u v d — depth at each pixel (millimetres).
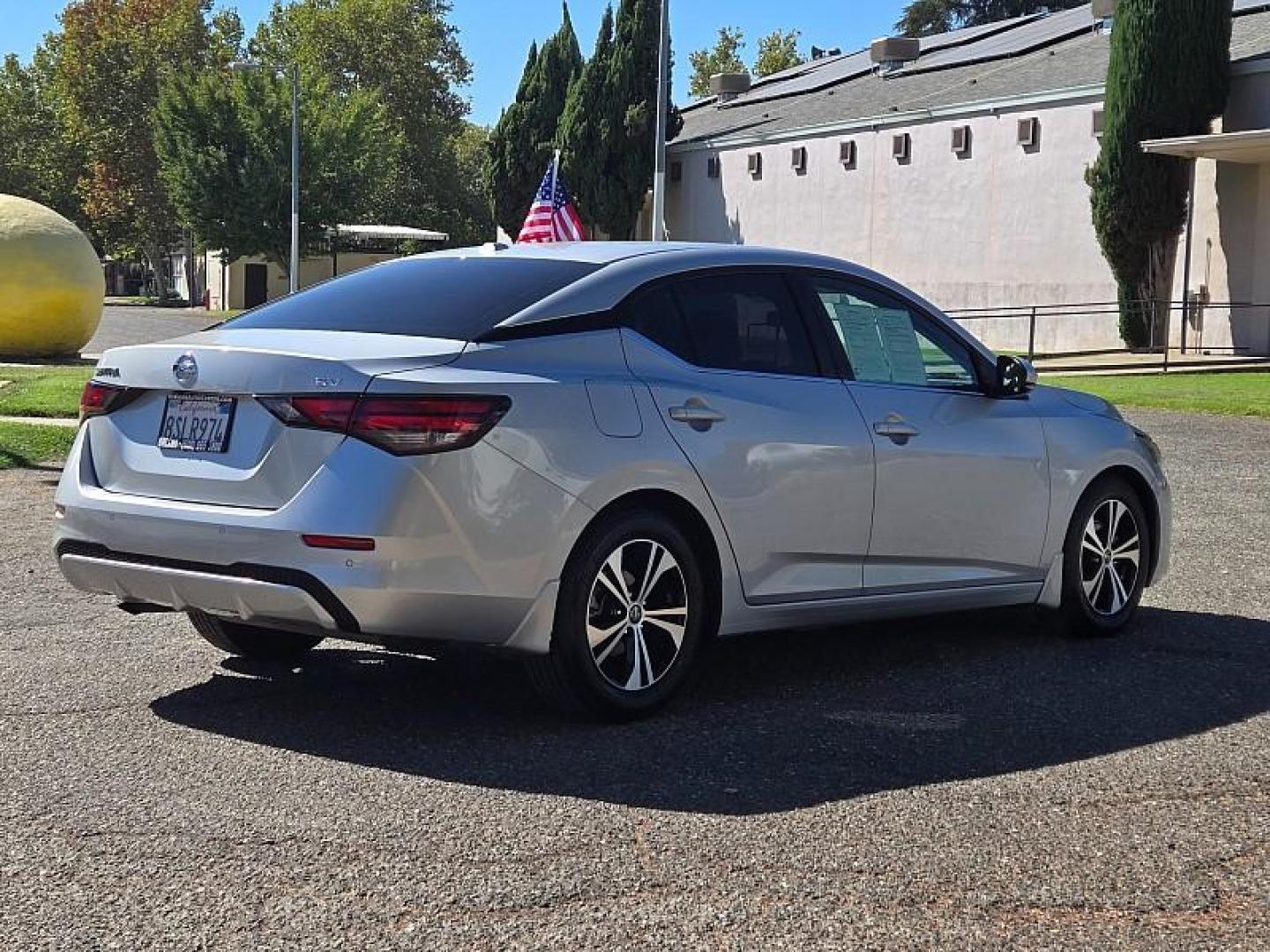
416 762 4680
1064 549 6496
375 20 73938
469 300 5230
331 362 4727
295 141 45094
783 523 5457
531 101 44188
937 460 5941
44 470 11852
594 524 4973
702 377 5355
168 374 5020
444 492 4621
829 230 36344
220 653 6113
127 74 73250
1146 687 5766
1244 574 8234
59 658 5969
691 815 4219
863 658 6203
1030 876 3805
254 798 4324
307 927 3436
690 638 5258
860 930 3461
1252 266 25828
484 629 4777
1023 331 30688
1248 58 26078
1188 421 16859
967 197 31984
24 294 24859
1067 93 29156
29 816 4152
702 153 40906
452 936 3395
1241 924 3535
